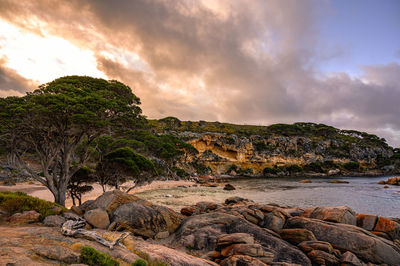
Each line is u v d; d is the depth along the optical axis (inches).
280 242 630.5
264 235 657.0
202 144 5044.3
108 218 650.8
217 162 4995.1
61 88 829.8
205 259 538.9
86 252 329.4
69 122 791.7
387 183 3024.1
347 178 4330.7
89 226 603.8
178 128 5556.1
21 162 815.7
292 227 747.4
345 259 557.6
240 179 4131.4
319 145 5836.6
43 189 1824.6
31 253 310.0
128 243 488.7
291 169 5201.8
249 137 5531.5
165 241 677.3
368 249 597.6
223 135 5132.9
